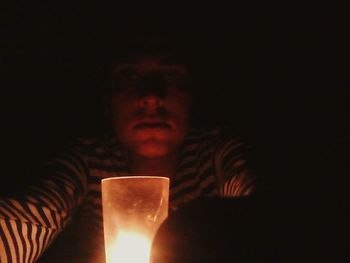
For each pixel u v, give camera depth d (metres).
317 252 0.29
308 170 0.35
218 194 0.63
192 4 0.74
